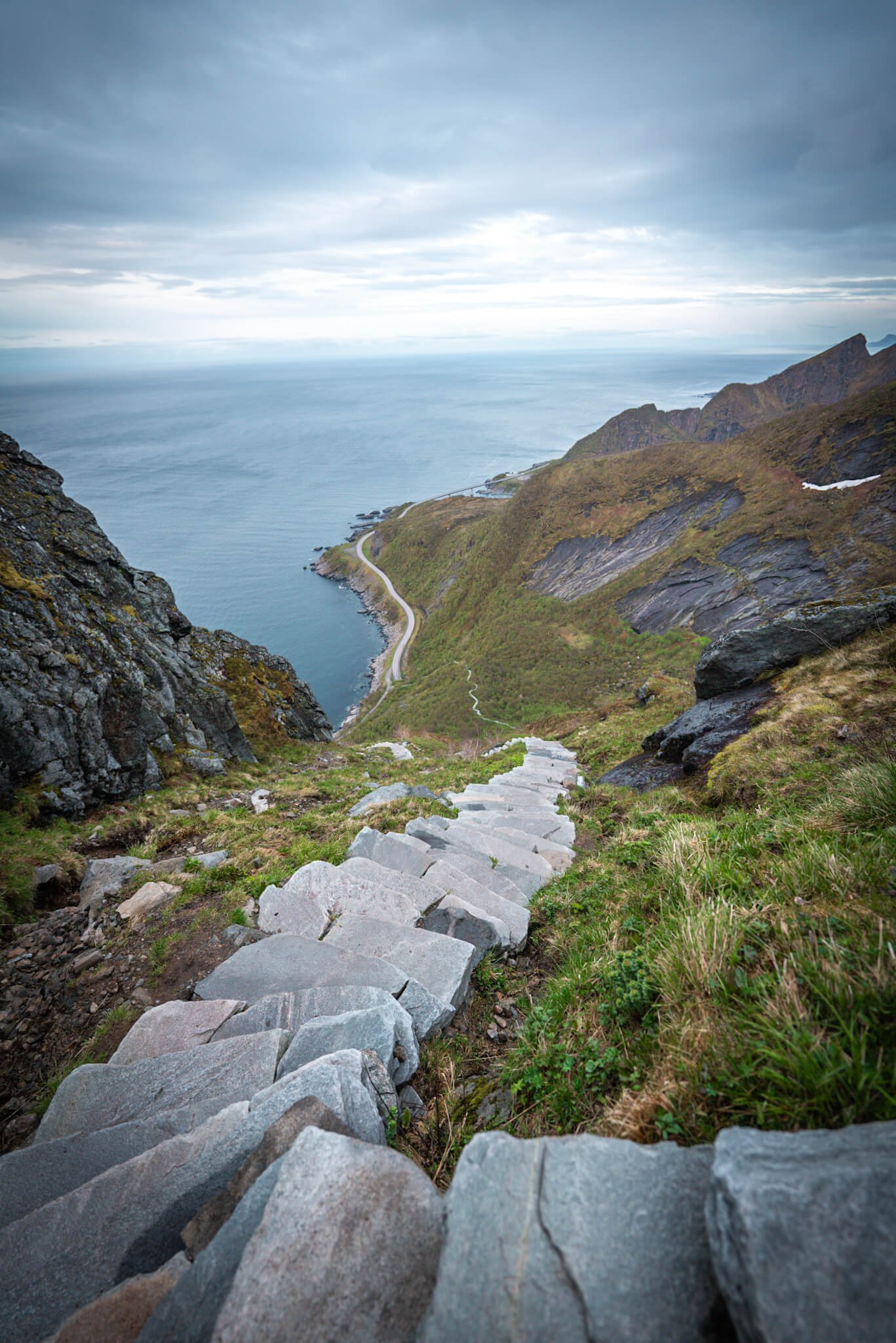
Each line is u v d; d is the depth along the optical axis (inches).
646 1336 61.0
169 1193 108.0
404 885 257.6
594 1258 68.6
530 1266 68.8
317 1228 77.7
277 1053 151.3
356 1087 123.3
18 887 301.3
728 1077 100.3
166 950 231.5
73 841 422.6
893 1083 85.0
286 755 915.4
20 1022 209.0
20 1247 102.1
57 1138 133.7
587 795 475.2
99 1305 85.3
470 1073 164.9
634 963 154.2
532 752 777.6
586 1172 78.8
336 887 250.7
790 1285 54.1
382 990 173.5
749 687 520.7
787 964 117.6
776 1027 103.3
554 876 300.4
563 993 170.7
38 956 246.7
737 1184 64.4
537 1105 137.7
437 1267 74.2
